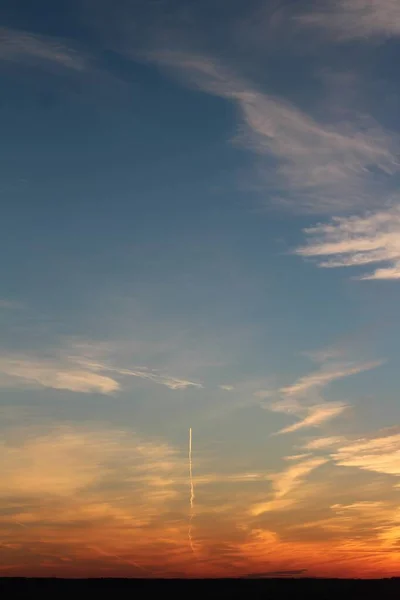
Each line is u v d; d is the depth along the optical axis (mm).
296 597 55781
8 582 58438
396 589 56344
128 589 58156
